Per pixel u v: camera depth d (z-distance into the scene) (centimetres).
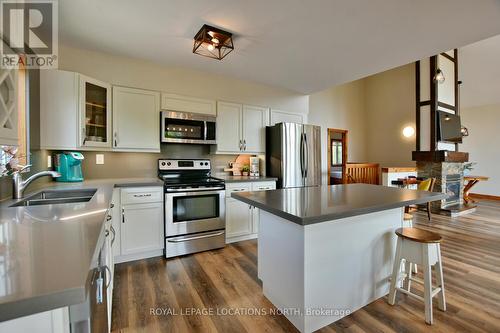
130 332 158
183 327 163
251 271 243
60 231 85
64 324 62
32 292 46
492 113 713
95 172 292
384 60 299
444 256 283
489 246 315
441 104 520
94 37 243
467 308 184
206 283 219
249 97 375
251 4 193
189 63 309
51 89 228
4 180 154
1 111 110
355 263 179
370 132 685
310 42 254
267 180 347
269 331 160
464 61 546
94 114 264
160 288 211
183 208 284
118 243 253
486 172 721
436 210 503
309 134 387
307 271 155
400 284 211
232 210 320
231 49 269
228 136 352
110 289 167
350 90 666
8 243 73
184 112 315
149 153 325
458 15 206
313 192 212
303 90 420
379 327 164
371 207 152
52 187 207
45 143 226
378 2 190
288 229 167
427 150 518
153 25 222
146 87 300
